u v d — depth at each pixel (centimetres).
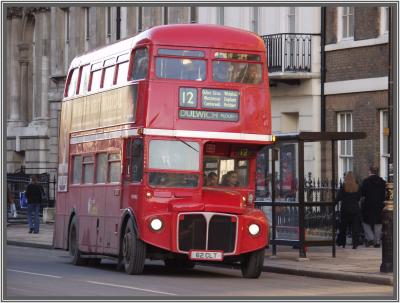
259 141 2758
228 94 2750
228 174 2759
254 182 2778
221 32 2775
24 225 5869
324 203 3150
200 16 5153
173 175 2708
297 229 3130
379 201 3538
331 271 2766
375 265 2920
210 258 2667
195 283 2528
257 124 2762
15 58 7350
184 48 2741
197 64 2745
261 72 2788
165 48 2734
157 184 2698
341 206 3538
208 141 2730
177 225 2658
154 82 2722
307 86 4322
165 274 2831
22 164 7306
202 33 2758
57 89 6725
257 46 2791
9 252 3953
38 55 7006
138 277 2681
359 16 4069
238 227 2673
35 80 7062
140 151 2730
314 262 3050
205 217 2661
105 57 3102
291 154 3175
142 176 2705
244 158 2778
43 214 5912
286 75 4309
